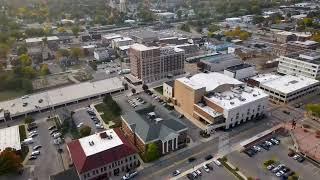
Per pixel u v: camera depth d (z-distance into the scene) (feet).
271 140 590.55
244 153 554.87
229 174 500.74
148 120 583.58
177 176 498.69
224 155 549.54
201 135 613.93
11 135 599.57
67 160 544.21
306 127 637.30
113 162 493.36
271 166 513.45
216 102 648.79
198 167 519.19
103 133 536.83
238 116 642.22
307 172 504.02
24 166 531.91
